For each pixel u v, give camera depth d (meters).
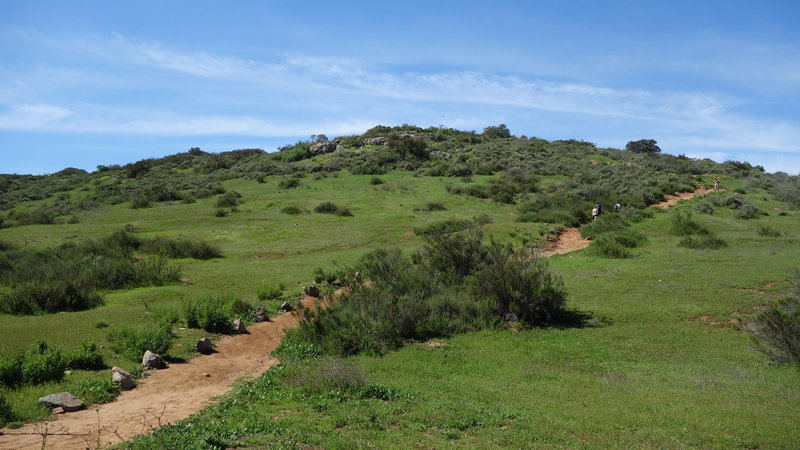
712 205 42.50
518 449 6.46
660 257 24.27
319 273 21.39
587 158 71.31
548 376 10.41
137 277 21.38
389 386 9.35
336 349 12.53
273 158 87.38
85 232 35.72
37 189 73.06
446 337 13.98
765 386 9.52
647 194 46.00
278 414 7.70
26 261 24.39
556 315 15.30
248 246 31.23
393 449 6.22
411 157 75.38
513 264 15.66
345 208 42.41
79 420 7.45
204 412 7.75
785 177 60.53
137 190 63.41
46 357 9.55
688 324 14.49
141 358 11.25
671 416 7.75
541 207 42.03
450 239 19.25
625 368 11.09
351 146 87.56
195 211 44.25
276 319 16.08
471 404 8.38
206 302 15.23
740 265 21.28
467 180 57.53
